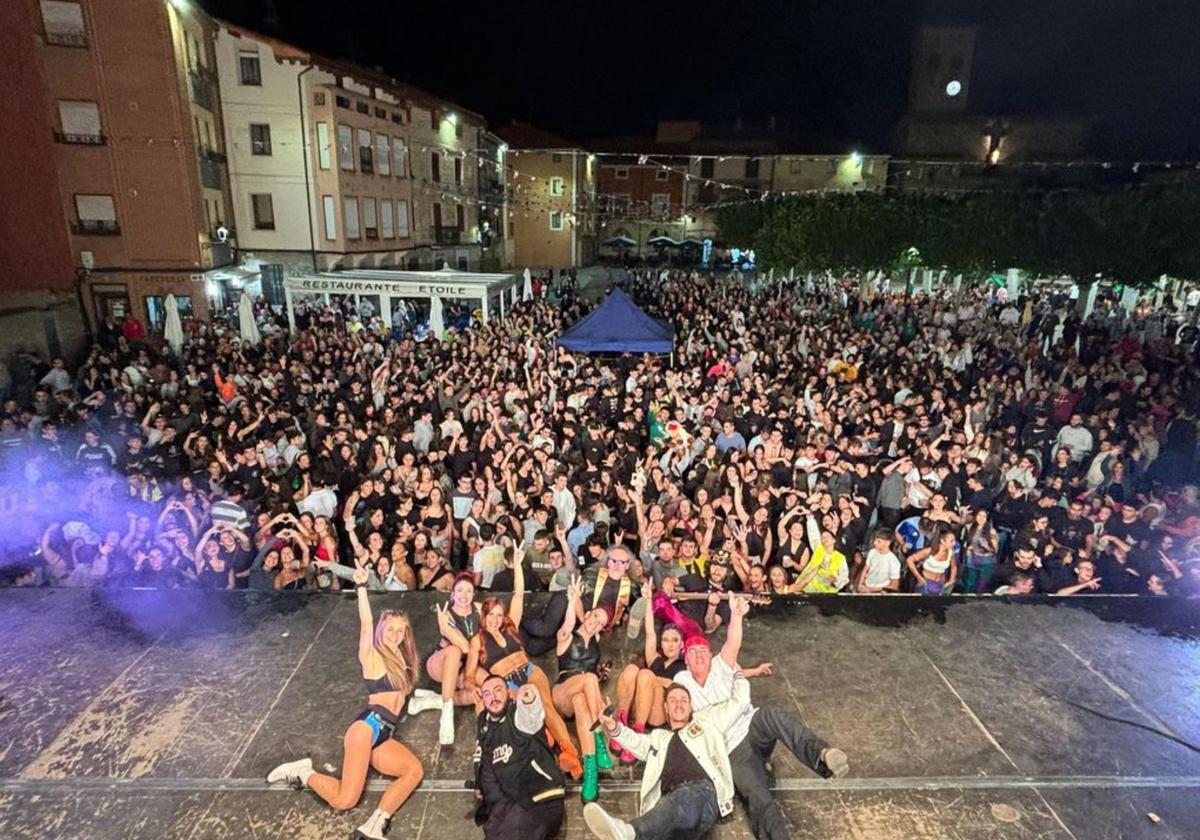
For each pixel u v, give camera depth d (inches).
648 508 332.8
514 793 151.2
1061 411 468.4
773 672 215.3
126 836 158.1
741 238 1515.7
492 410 437.7
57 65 815.1
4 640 227.1
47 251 707.4
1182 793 173.0
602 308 663.8
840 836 161.3
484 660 184.1
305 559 278.8
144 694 202.4
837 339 763.4
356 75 1153.4
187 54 918.4
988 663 221.8
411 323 940.6
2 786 169.8
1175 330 759.7
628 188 2187.5
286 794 169.9
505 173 1908.2
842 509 296.5
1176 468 411.5
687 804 149.1
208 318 927.0
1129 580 279.4
